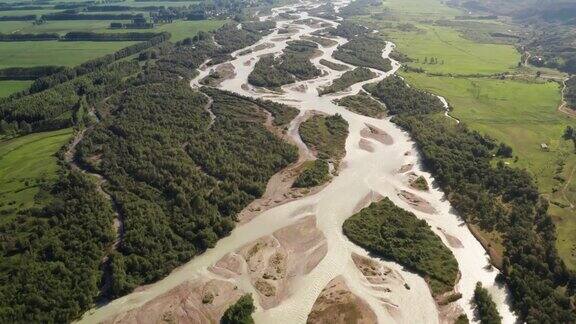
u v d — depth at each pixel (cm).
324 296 9719
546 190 13288
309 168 14225
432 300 9681
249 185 12962
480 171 13762
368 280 10131
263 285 9962
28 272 9650
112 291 9588
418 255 10619
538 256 10450
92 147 14825
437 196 13175
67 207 11575
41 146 15175
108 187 12800
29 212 11462
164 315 9225
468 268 10569
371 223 11719
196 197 12019
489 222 11838
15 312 8794
